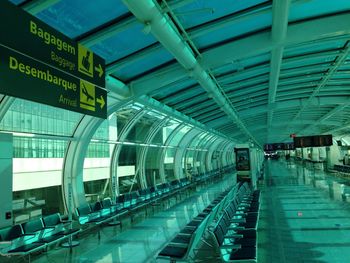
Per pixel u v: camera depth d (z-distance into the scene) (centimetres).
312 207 1189
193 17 614
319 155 4116
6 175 637
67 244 792
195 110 1491
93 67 455
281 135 4119
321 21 738
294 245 723
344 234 792
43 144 866
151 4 457
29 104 778
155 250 721
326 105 1845
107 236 879
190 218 1085
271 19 702
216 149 3684
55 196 922
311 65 1091
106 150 1242
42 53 352
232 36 767
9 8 310
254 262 521
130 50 688
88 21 536
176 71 834
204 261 639
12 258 657
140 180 1572
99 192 1187
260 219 1028
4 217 629
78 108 413
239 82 1152
